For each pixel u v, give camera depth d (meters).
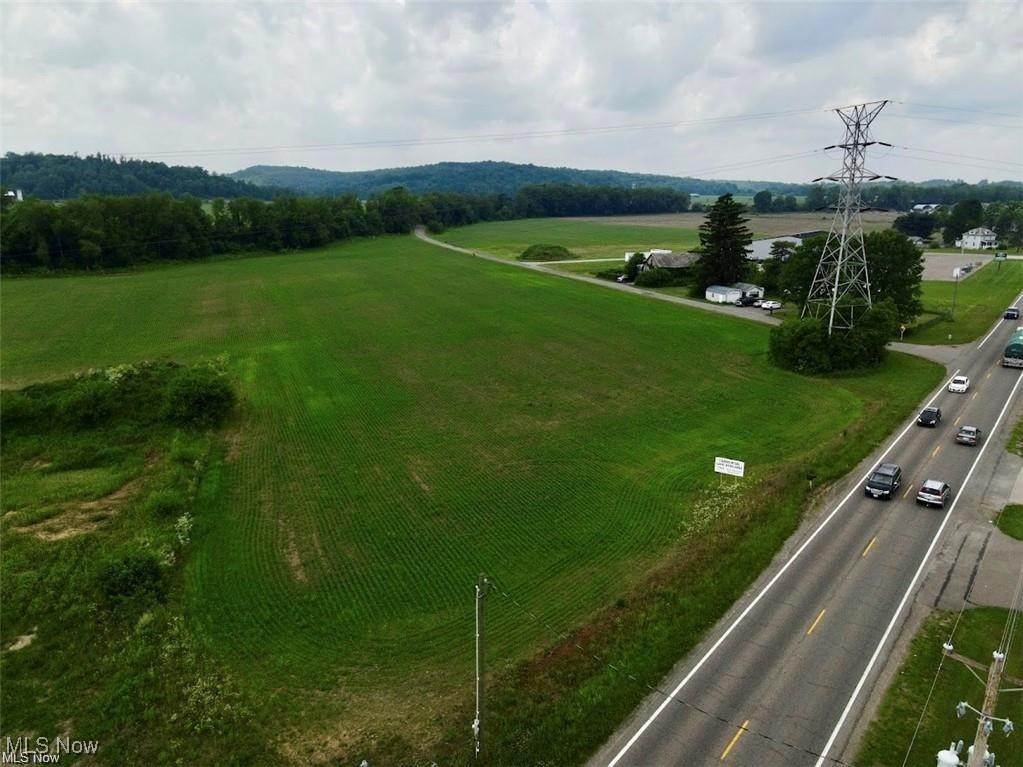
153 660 28.62
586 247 187.62
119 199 143.38
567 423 55.44
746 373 69.00
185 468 46.38
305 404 59.91
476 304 103.69
